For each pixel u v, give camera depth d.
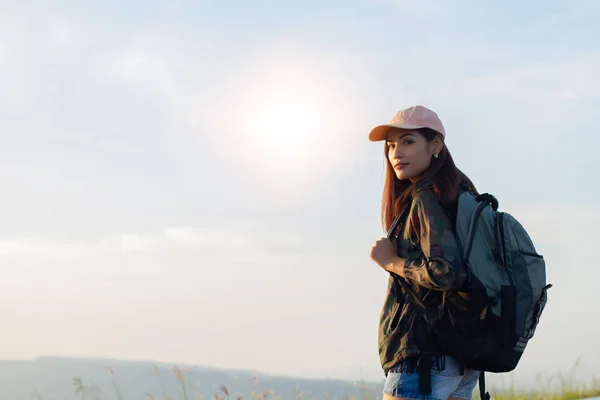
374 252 4.00
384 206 4.17
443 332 3.74
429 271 3.67
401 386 3.81
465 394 4.06
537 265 3.83
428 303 3.79
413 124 4.01
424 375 3.76
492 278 3.71
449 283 3.63
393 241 4.01
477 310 3.68
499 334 3.70
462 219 3.81
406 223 3.94
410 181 4.16
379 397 7.06
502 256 3.78
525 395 8.38
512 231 3.84
